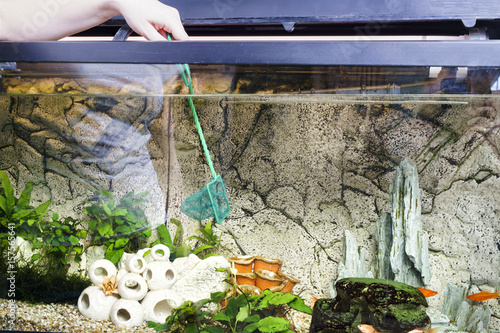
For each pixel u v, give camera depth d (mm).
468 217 1360
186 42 1154
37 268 1460
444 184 1360
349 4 1242
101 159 1476
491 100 1243
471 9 1145
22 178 1487
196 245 1544
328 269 1455
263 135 1437
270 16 1287
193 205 1521
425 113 1319
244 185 1487
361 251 1415
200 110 1428
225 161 1478
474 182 1340
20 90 1348
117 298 1354
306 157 1430
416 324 1213
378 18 1211
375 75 1182
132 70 1236
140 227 1518
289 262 1486
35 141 1459
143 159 1489
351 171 1409
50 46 1190
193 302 1343
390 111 1339
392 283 1303
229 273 1404
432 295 1348
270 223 1491
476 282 1376
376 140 1373
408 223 1347
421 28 1242
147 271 1375
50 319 1313
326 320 1266
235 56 1130
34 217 1485
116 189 1503
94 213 1495
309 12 1255
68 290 1424
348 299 1273
